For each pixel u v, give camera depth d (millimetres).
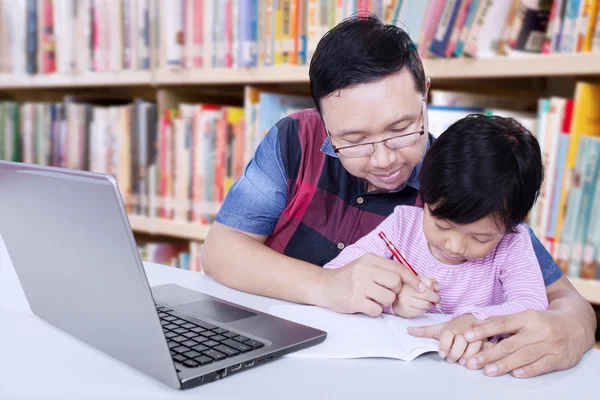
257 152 1134
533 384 613
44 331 718
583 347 687
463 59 1314
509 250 932
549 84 1562
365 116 818
